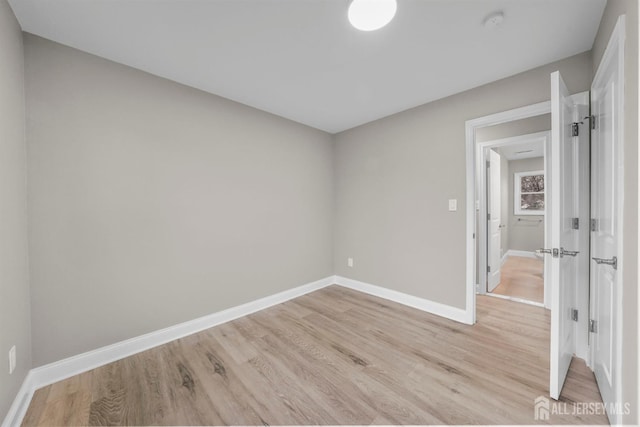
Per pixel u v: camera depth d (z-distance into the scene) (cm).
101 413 145
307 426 135
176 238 225
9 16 140
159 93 215
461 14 149
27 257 158
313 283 348
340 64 200
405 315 267
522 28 161
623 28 112
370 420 138
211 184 247
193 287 236
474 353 197
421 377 171
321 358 194
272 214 299
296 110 289
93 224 185
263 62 197
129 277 201
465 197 245
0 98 129
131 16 149
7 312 134
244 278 273
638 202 97
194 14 148
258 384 167
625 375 111
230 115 260
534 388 158
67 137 174
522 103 211
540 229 564
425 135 272
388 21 155
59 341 172
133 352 201
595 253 166
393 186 303
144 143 207
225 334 232
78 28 158
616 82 126
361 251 343
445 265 261
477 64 200
